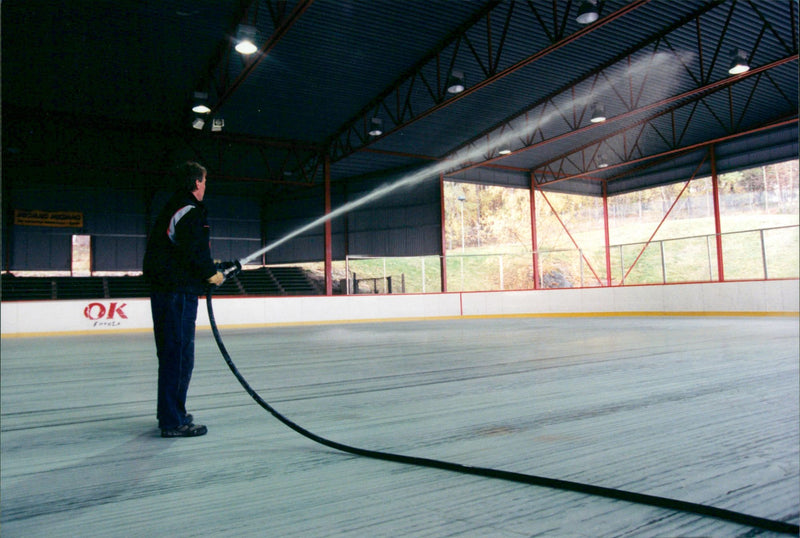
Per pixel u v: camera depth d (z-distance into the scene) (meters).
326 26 11.95
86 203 20.88
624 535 1.34
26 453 2.44
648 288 16.38
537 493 1.68
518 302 18.59
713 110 18.09
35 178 19.91
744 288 14.52
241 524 1.50
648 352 6.05
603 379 4.17
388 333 11.04
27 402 3.84
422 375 4.67
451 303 18.67
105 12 10.56
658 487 1.70
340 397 3.67
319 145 18.89
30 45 11.52
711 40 13.51
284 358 6.41
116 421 3.13
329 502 1.66
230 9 10.76
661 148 21.53
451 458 2.13
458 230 34.56
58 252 20.38
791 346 6.45
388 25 12.12
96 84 13.56
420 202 21.03
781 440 2.29
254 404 3.48
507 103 16.62
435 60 13.72
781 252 26.83
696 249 29.38
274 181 18.67
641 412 2.93
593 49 13.78
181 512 1.62
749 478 1.79
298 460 2.18
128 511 1.65
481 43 13.13
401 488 1.77
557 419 2.81
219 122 14.88
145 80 13.51
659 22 12.72
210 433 2.73
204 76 13.44
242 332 12.61
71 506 1.72
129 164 18.98
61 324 13.67
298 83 14.42
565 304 17.95
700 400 3.23
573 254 33.03
